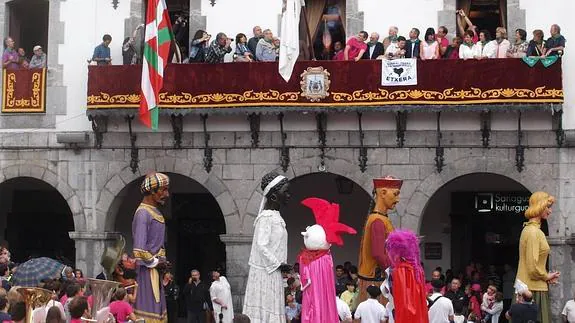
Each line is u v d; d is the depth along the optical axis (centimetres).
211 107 2719
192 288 2791
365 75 2672
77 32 2912
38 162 2884
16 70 2908
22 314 1397
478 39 2752
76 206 2861
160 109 2728
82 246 2856
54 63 2908
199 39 2775
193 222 3269
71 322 1398
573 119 2678
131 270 1753
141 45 2820
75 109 2892
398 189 1805
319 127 2744
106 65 2783
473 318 2452
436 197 3095
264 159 2791
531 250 1773
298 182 3112
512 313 1800
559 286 2644
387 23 2809
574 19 2712
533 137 2684
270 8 2864
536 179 2681
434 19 2794
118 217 3120
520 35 2669
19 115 2903
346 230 1476
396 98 2658
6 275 2094
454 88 2642
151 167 2836
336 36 2892
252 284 1444
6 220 3291
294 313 2319
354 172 2748
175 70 2739
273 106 2694
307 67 2689
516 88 2622
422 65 2656
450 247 3084
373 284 1800
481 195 3067
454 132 2714
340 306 1852
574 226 2656
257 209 2784
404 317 1495
